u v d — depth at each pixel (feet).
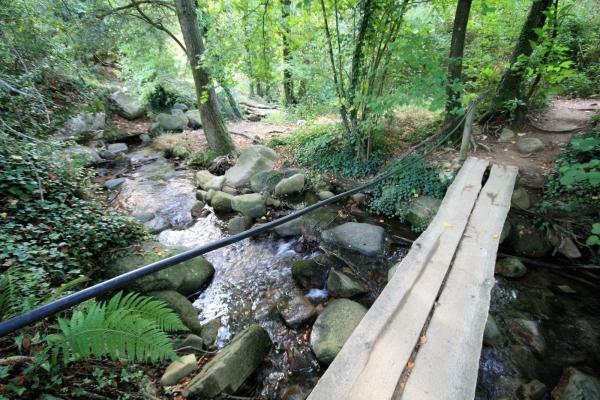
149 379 6.86
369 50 15.25
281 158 20.86
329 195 16.65
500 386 7.55
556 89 16.15
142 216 15.65
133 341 5.25
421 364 4.91
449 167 14.70
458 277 6.98
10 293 6.59
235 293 11.01
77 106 24.08
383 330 5.52
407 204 14.44
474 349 5.12
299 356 8.38
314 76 17.25
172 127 29.68
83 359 6.27
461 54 14.61
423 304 6.12
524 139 16.55
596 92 23.67
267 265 12.48
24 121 16.85
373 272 11.75
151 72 28.45
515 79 17.48
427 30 14.56
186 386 6.80
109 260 10.34
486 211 10.07
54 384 5.58
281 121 31.30
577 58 26.07
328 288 10.71
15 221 9.68
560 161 13.80
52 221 10.16
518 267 11.08
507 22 22.65
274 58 18.40
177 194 18.37
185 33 19.13
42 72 19.33
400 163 15.46
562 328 9.14
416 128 20.10
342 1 14.23
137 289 9.53
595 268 10.71
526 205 12.71
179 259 4.61
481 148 16.74
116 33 23.52
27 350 5.88
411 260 7.54
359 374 4.73
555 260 11.60
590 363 8.05
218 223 15.62
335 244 13.37
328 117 24.58
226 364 7.12
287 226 14.56
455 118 15.90
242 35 16.67
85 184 13.83
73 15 21.74
